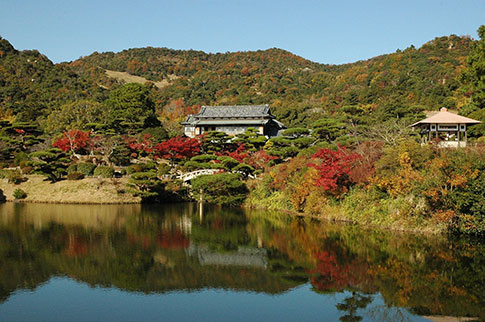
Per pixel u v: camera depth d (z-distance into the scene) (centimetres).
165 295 2288
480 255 2914
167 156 6241
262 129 7350
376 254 3011
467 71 5216
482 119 4719
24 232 3791
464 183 3253
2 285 2430
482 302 2131
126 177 5950
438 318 1945
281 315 2008
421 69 12362
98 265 2827
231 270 2731
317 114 10338
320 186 4247
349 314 2011
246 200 5281
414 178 3550
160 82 19075
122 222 4334
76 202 5416
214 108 7888
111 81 16200
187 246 3356
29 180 5878
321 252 3116
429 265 2738
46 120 8162
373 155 4097
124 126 7500
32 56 13275
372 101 11138
